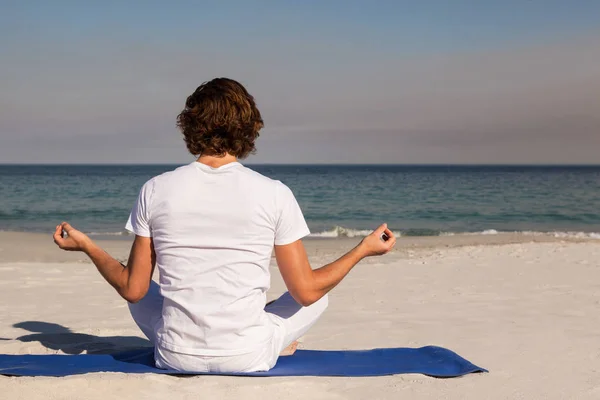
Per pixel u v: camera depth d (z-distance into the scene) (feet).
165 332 8.55
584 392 9.14
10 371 8.98
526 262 28.63
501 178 245.24
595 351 11.91
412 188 150.92
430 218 77.92
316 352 10.90
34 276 23.59
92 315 15.88
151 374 8.64
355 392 8.72
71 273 24.70
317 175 314.55
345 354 10.80
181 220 8.07
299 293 8.35
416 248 38.19
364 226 67.21
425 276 24.23
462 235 52.34
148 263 8.32
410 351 11.09
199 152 8.37
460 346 12.37
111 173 343.46
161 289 8.36
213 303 8.21
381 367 10.00
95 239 49.70
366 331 13.99
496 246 38.06
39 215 79.00
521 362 10.97
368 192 133.18
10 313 16.07
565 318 15.55
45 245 40.27
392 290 20.74
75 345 11.84
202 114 8.06
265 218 8.11
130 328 14.05
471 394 8.89
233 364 8.44
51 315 15.84
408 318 15.67
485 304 17.87
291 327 9.20
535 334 13.55
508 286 21.48
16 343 11.84
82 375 8.65
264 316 8.74
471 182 194.08
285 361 10.10
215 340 8.31
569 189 142.61
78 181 194.70
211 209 8.04
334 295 19.67
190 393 8.12
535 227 65.21
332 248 41.34
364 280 23.16
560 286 21.38
